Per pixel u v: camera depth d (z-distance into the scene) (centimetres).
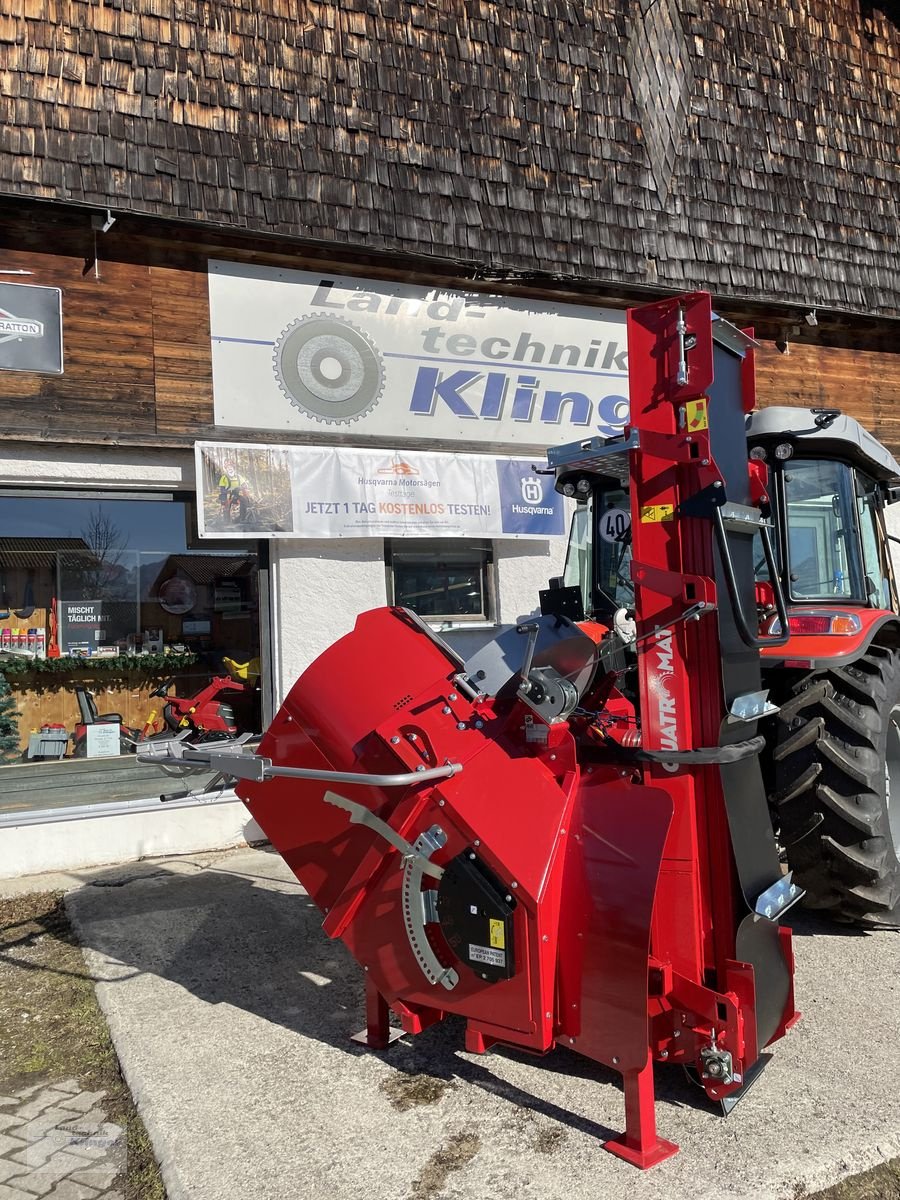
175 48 583
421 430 659
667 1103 266
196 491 568
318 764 298
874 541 454
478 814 262
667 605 262
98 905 468
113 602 579
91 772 569
